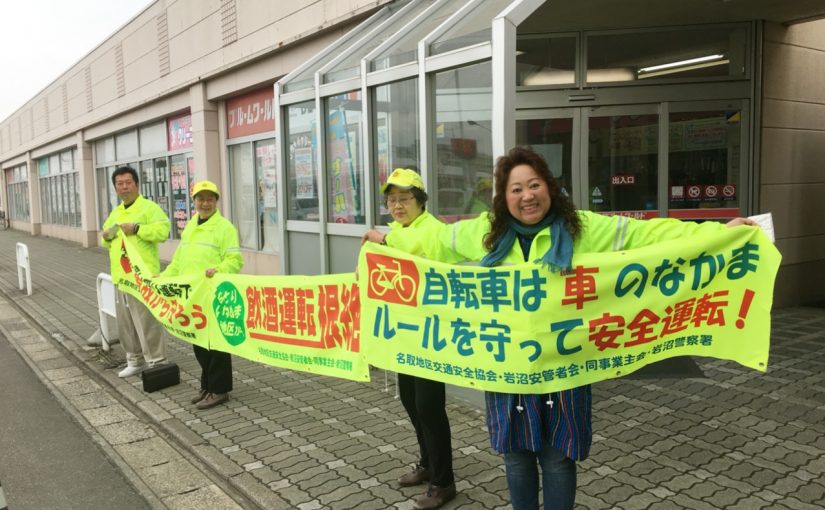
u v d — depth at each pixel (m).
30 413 5.41
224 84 11.44
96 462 4.36
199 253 4.99
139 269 5.52
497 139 4.42
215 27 11.33
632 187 7.10
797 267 7.75
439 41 5.11
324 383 5.77
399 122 5.71
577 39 6.94
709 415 4.48
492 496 3.50
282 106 7.38
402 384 3.59
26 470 4.25
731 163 7.07
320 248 6.92
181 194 14.23
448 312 3.00
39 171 28.39
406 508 3.45
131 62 15.38
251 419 4.92
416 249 3.19
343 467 3.99
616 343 2.75
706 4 6.19
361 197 6.33
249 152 11.55
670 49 6.97
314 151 6.98
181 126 13.89
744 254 2.72
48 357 7.37
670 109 6.96
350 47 6.51
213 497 3.79
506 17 4.32
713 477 3.58
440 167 5.18
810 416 4.40
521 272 2.74
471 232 2.93
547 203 2.60
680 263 2.72
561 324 2.72
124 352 7.25
